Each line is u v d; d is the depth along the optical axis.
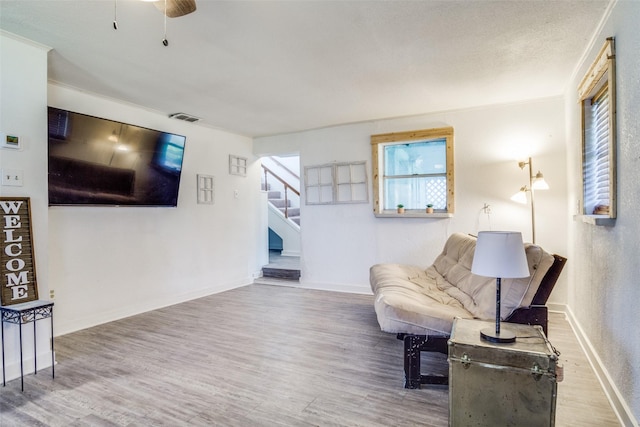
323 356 2.82
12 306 2.40
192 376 2.50
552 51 2.81
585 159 2.89
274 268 5.92
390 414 2.02
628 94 1.88
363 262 5.04
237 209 5.54
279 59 2.90
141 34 2.48
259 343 3.11
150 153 4.05
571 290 3.64
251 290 5.23
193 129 4.85
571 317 3.53
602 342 2.36
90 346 3.07
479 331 1.92
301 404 2.13
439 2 2.13
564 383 2.36
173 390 2.31
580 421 1.95
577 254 3.28
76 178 3.37
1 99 2.48
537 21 2.36
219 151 5.25
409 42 2.64
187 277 4.69
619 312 2.01
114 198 3.73
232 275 5.41
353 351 2.92
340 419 1.97
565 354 2.82
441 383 2.31
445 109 4.38
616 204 2.06
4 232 2.45
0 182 2.46
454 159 4.45
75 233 3.51
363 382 2.39
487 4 2.16
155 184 4.15
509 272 1.75
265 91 3.66
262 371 2.57
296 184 8.22
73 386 2.37
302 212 5.47
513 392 1.68
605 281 2.30
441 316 2.28
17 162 2.55
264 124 5.02
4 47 2.49
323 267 5.32
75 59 2.87
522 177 4.13
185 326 3.59
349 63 3.00
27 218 2.58
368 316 3.89
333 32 2.47
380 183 4.89
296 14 2.23
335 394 2.24
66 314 3.43
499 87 3.64
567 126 3.77
